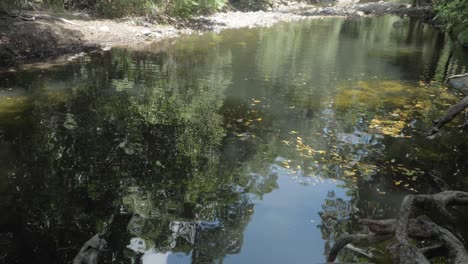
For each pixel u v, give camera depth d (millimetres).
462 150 4484
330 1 30438
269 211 3244
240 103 6039
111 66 8188
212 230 2988
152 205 3285
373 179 3799
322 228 3037
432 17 18516
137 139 4566
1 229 2930
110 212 3180
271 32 14484
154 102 5930
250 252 2756
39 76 7180
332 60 9562
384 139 4754
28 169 3793
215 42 11844
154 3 13703
